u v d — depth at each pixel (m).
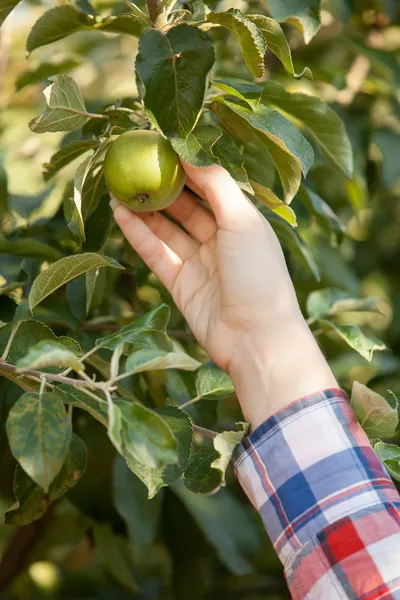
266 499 0.62
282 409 0.63
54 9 0.79
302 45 1.19
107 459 1.01
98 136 0.75
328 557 0.60
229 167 0.70
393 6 1.15
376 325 1.55
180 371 0.90
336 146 0.84
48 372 0.68
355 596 0.59
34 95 1.26
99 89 1.27
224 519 1.04
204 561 1.14
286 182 0.72
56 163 0.77
